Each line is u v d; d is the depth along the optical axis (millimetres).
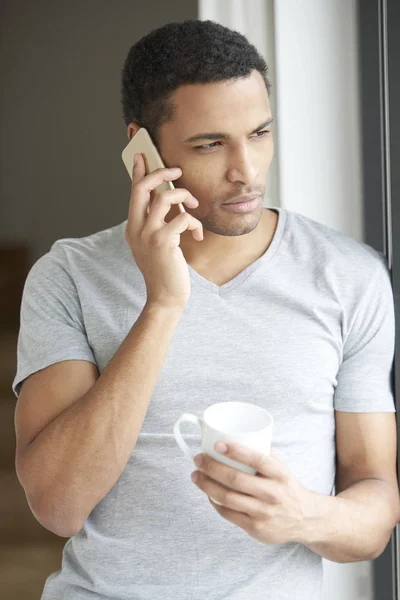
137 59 1288
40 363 1299
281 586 1225
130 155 1318
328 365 1293
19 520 2277
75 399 1276
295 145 1786
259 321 1289
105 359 1311
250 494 1020
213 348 1278
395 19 1396
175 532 1240
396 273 1383
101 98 2023
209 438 1012
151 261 1194
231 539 1230
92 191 2082
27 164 2094
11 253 2168
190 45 1211
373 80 1742
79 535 1298
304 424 1275
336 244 1364
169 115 1228
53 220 2117
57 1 2000
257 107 1188
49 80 2043
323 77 1766
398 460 1391
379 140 1749
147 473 1262
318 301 1299
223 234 1245
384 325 1317
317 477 1280
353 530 1177
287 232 1372
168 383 1274
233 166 1197
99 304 1326
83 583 1269
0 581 2234
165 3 1917
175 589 1231
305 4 1758
